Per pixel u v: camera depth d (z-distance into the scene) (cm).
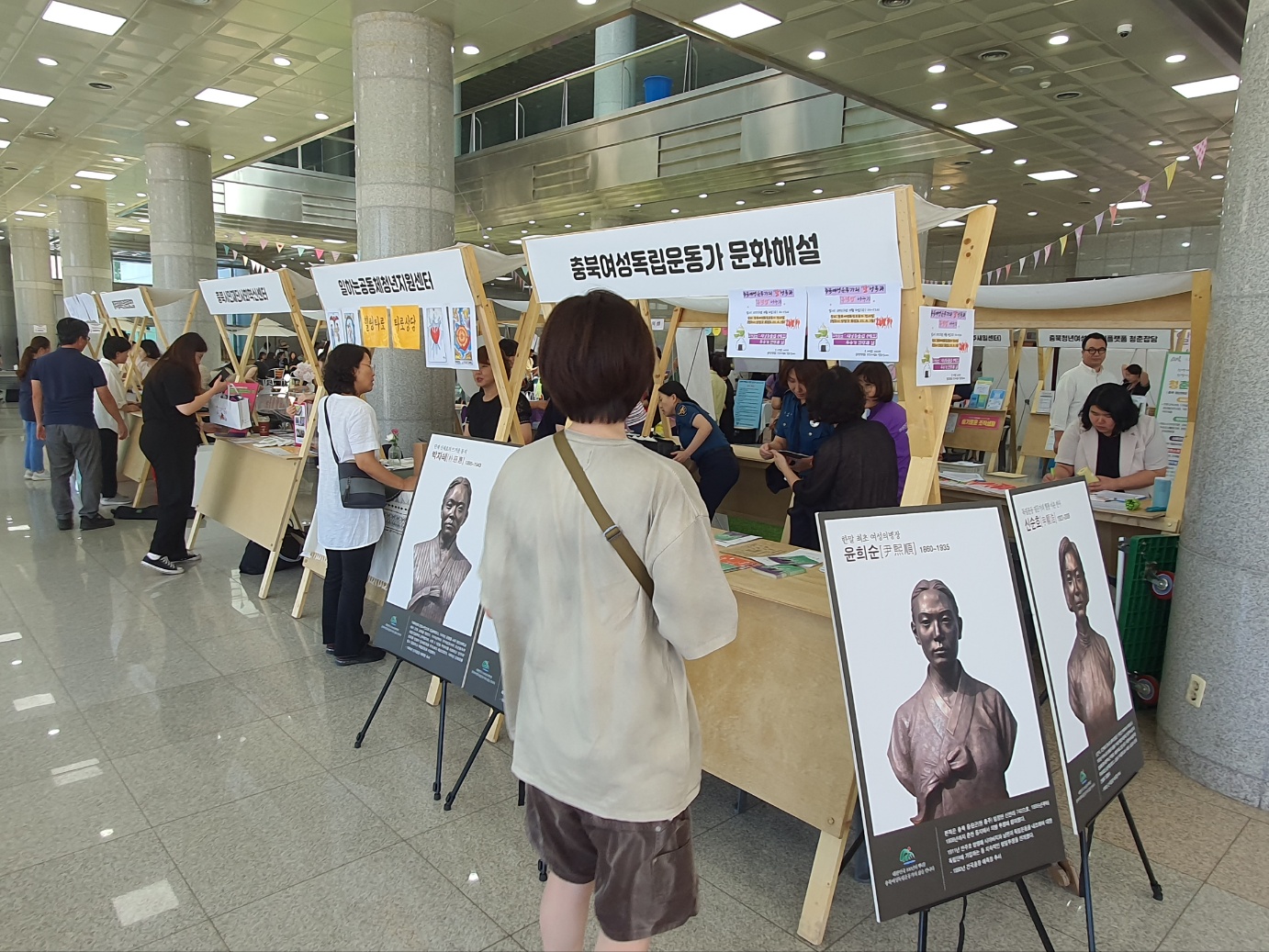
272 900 203
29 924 192
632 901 129
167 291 754
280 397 691
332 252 1731
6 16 614
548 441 135
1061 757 179
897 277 183
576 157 1240
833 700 204
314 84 764
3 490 738
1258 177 248
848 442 287
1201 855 229
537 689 134
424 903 203
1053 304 385
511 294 1193
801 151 940
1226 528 260
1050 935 196
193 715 304
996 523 184
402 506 368
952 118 802
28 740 282
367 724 281
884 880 154
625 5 548
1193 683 272
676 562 123
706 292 227
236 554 536
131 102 831
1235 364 256
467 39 601
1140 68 660
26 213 1645
